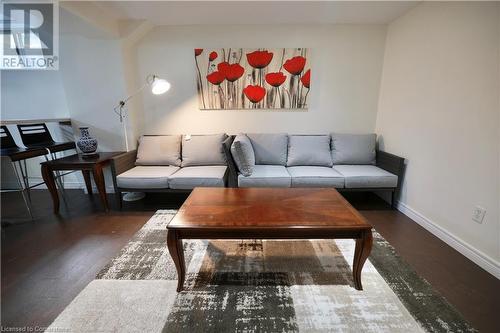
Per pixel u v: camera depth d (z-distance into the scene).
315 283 1.54
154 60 2.96
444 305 1.37
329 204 1.65
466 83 1.79
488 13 1.61
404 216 2.49
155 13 2.51
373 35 2.88
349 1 2.25
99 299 1.42
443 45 2.01
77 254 1.86
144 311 1.34
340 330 1.22
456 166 1.89
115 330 1.23
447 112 1.98
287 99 3.04
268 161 2.93
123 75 2.81
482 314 1.31
